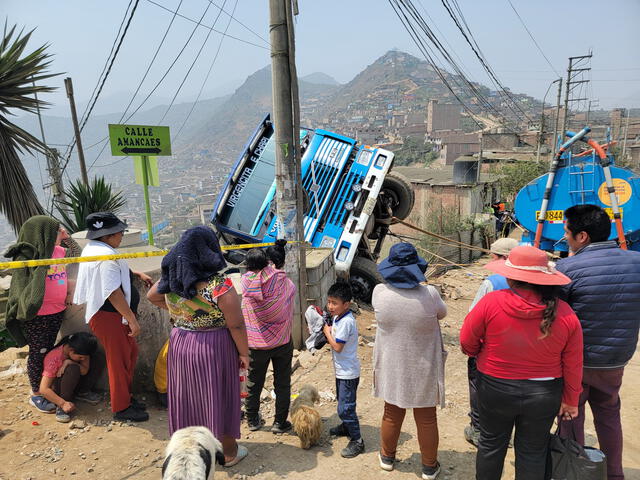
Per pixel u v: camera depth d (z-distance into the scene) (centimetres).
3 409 419
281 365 407
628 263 294
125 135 744
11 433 383
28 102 1299
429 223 1577
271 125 899
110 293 375
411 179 3338
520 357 267
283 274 402
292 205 601
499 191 3216
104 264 377
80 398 436
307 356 600
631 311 294
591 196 716
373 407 477
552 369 269
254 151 900
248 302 391
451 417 455
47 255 400
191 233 312
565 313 264
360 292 884
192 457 249
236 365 334
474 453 388
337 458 379
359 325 752
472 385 396
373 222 953
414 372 328
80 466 347
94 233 383
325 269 711
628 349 301
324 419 450
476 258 1537
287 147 590
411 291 325
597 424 326
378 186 845
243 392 466
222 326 326
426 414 339
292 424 414
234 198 880
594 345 299
